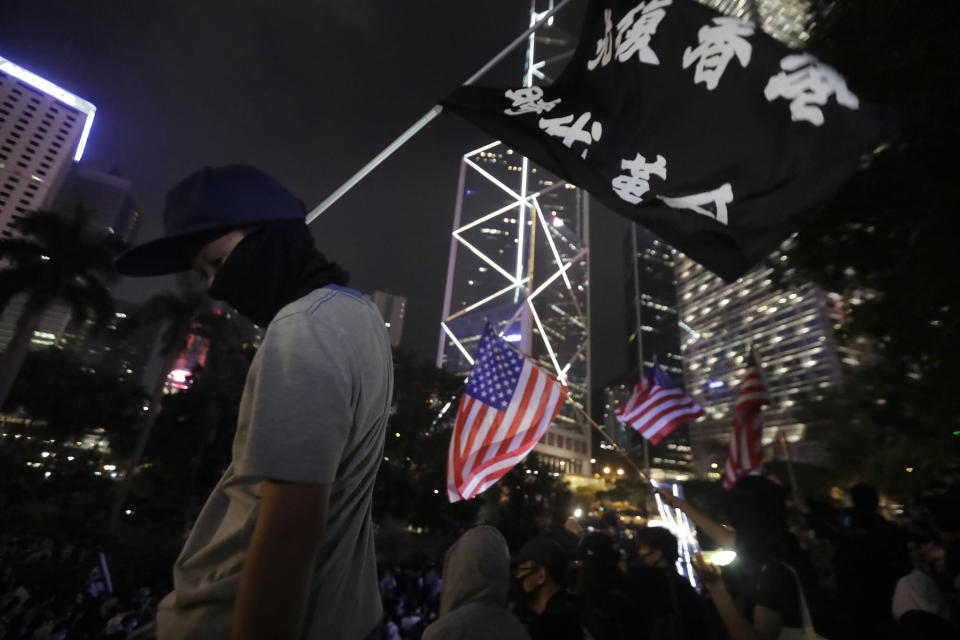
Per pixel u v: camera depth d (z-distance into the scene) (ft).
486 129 11.62
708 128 9.54
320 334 3.51
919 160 28.73
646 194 9.56
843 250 37.32
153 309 119.34
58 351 170.60
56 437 167.12
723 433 467.52
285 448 3.01
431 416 165.17
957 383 39.99
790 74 9.19
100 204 545.85
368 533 4.31
